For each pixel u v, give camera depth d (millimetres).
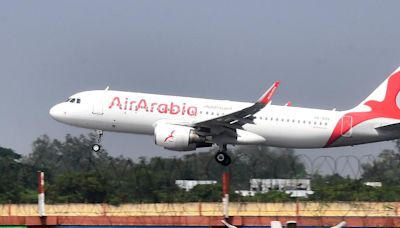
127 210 98000
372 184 121500
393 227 75500
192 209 97875
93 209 98938
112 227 79188
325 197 113875
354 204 97875
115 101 133750
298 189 122188
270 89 123875
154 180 124688
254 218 77062
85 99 135000
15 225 79625
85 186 122625
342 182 120125
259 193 119688
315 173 123438
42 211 80312
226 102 134250
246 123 130500
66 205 99188
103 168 130375
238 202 102375
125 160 130250
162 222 78688
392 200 110562
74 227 79688
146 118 132750
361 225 75938
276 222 64062
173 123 131875
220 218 77375
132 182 124375
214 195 118500
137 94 134750
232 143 134125
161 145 129375
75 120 134875
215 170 134625
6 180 129125
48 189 124062
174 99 133750
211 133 131625
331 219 76500
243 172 134000
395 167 125438
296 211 97188
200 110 132500
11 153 185250
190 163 134500
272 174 130875
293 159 128750
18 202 118188
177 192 121875
